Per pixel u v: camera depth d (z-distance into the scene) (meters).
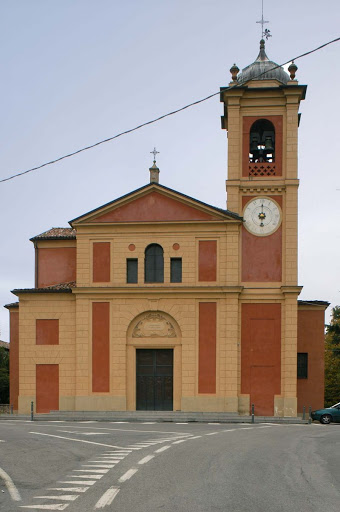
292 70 35.19
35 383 34.78
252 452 16.06
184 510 9.15
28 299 35.31
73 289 34.47
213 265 34.09
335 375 59.41
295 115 35.00
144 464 13.59
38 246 38.53
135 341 34.28
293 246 34.06
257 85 35.22
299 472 12.77
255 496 10.22
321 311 36.75
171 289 33.94
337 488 11.09
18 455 15.18
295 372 33.22
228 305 33.69
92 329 34.47
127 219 34.88
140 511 9.08
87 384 34.16
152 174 39.25
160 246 34.66
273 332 33.78
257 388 33.53
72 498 9.98
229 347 33.47
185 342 33.81
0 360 60.25
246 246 34.38
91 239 34.97
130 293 34.28
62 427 24.64
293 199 34.38
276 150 35.00
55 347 34.88
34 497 10.11
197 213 34.47
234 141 35.09
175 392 33.81
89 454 15.45
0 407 37.00
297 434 22.69
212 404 33.31
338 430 25.36
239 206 34.69
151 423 28.72
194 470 12.80
